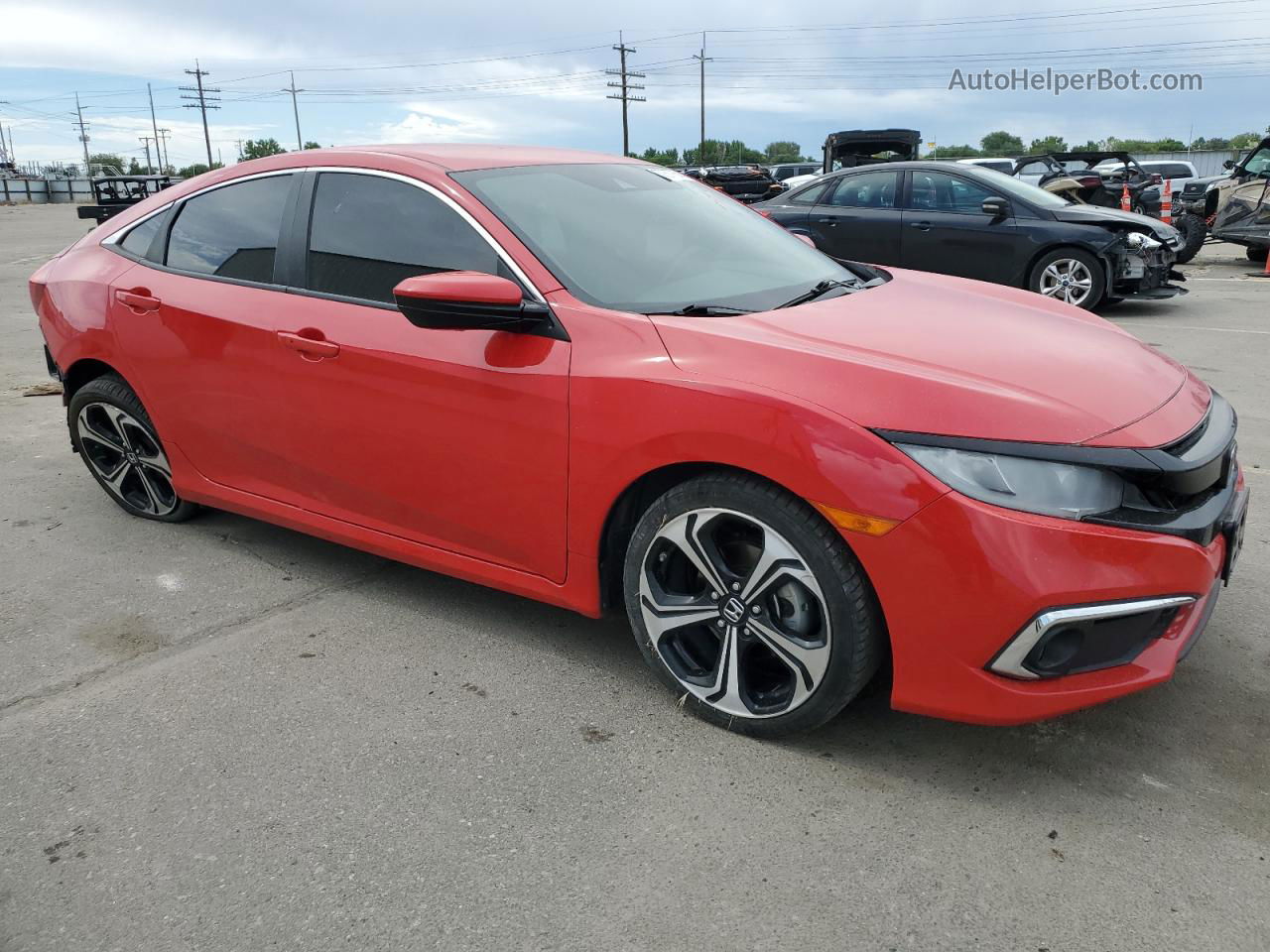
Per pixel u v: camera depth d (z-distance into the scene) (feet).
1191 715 8.24
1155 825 6.93
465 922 6.22
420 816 7.23
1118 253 28.04
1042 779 7.47
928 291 10.23
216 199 11.27
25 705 8.86
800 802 7.28
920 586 6.77
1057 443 6.73
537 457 8.44
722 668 8.04
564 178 10.22
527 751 8.00
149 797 7.52
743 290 9.34
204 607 10.75
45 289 12.71
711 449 7.38
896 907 6.25
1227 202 41.11
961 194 29.99
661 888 6.47
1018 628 6.60
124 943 6.13
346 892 6.51
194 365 10.98
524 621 10.30
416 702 8.76
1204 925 6.04
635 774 7.66
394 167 9.78
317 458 10.21
